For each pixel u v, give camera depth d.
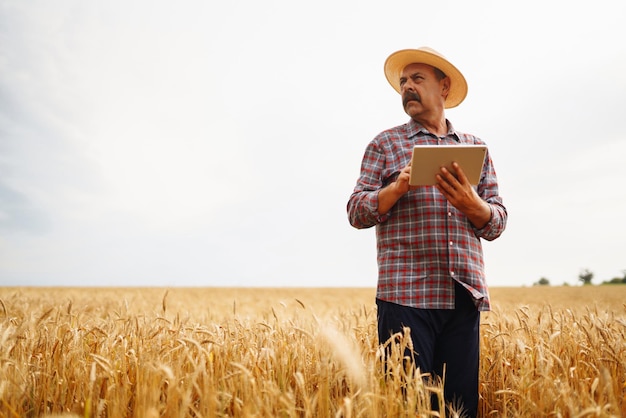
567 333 4.20
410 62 3.79
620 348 3.81
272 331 3.99
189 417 2.67
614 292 36.81
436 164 2.96
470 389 3.33
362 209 3.34
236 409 2.75
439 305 3.26
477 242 3.47
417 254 3.33
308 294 32.88
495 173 3.76
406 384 2.75
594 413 2.51
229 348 3.66
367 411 2.66
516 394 3.12
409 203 3.38
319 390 2.78
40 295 18.83
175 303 15.26
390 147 3.62
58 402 3.15
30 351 3.73
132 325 4.64
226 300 19.83
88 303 13.03
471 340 3.34
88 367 3.40
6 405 2.71
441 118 3.67
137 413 2.62
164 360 3.45
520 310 4.66
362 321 5.31
